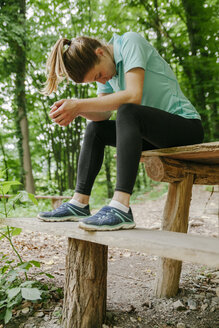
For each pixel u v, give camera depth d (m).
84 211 1.62
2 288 1.77
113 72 1.63
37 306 1.73
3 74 10.36
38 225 1.50
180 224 1.85
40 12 10.25
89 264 1.51
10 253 2.94
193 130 1.65
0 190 1.83
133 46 1.50
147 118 1.44
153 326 1.56
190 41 9.77
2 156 12.19
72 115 1.44
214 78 9.26
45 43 10.08
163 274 1.86
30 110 11.65
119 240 1.10
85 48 1.50
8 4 9.57
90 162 1.68
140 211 6.58
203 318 1.60
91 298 1.51
